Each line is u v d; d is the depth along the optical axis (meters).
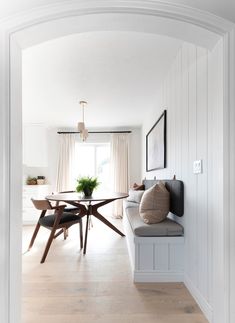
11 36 1.28
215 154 1.41
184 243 2.16
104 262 2.66
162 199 2.37
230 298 1.27
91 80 2.93
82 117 4.72
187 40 1.45
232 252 1.27
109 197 3.26
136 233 2.18
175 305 1.79
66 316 1.66
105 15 1.27
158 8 1.24
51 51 2.23
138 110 4.25
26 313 1.70
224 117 1.29
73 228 4.34
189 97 2.01
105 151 5.79
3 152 1.24
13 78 1.29
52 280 2.21
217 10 1.27
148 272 2.16
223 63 1.31
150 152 3.92
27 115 4.56
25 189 4.81
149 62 2.49
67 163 5.50
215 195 1.40
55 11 1.24
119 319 1.62
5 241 1.23
